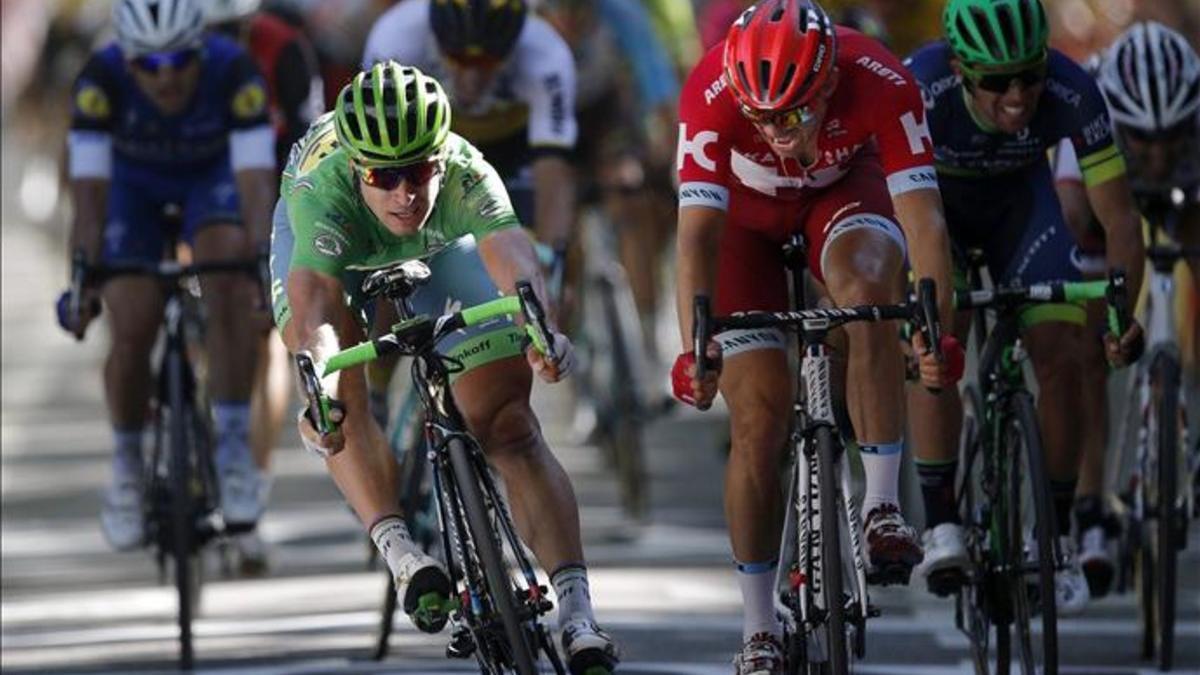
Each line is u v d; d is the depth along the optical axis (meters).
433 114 19.66
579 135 40.88
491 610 19.52
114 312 29.14
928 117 24.05
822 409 20.17
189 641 26.44
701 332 19.56
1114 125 26.80
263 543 32.34
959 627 23.75
